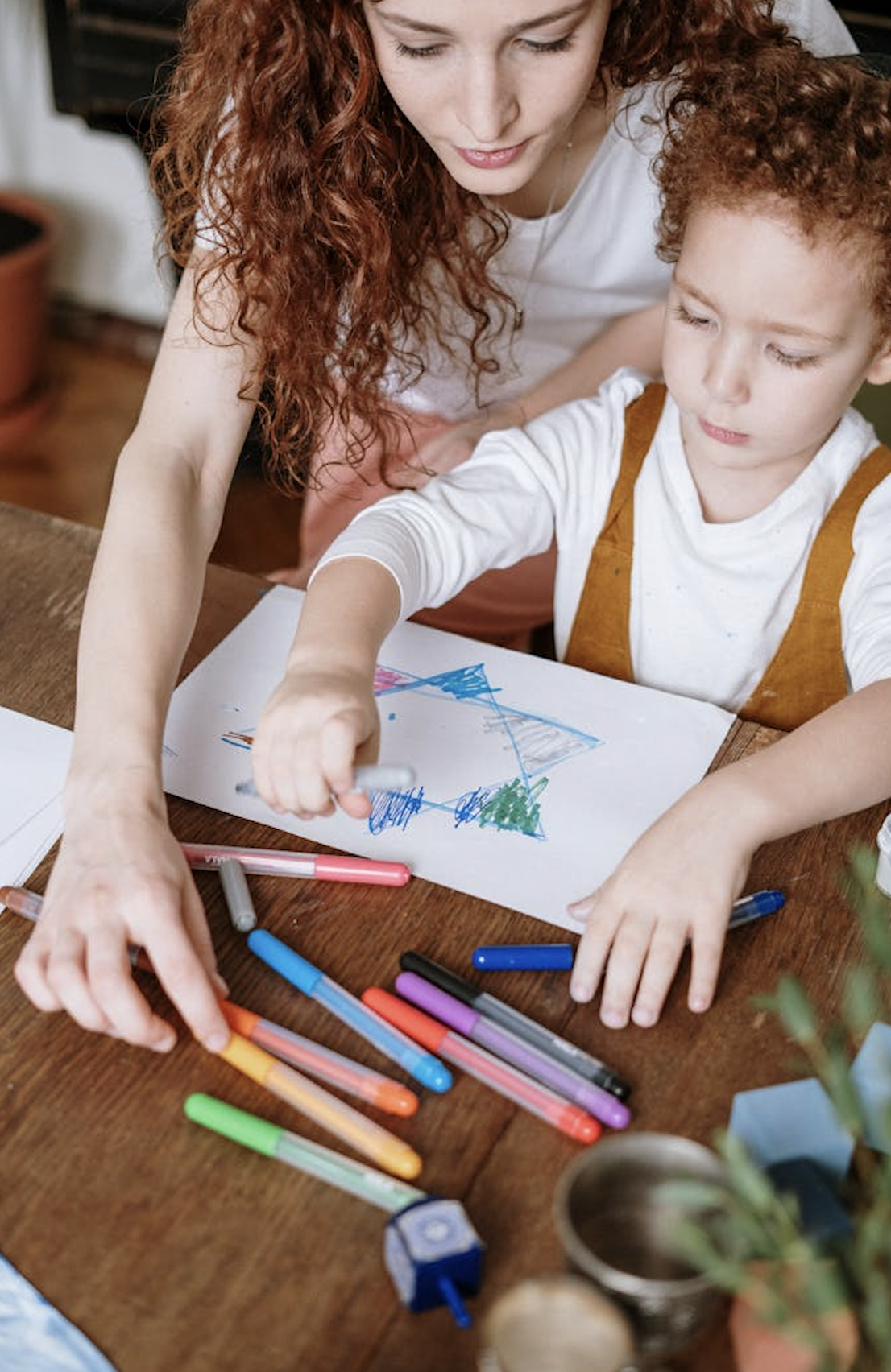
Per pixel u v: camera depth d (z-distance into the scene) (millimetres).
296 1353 584
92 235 2629
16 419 2412
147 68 1830
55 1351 582
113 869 748
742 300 910
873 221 884
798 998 597
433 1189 647
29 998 727
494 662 959
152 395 1026
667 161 1003
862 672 979
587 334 1331
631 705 930
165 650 879
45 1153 656
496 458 1087
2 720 887
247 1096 686
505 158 924
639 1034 727
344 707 755
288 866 798
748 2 1045
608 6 901
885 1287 553
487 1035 713
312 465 1243
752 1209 545
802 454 1055
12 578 996
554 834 833
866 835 843
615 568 1104
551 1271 615
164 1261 615
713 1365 581
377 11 859
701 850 777
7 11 2461
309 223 1021
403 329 1147
